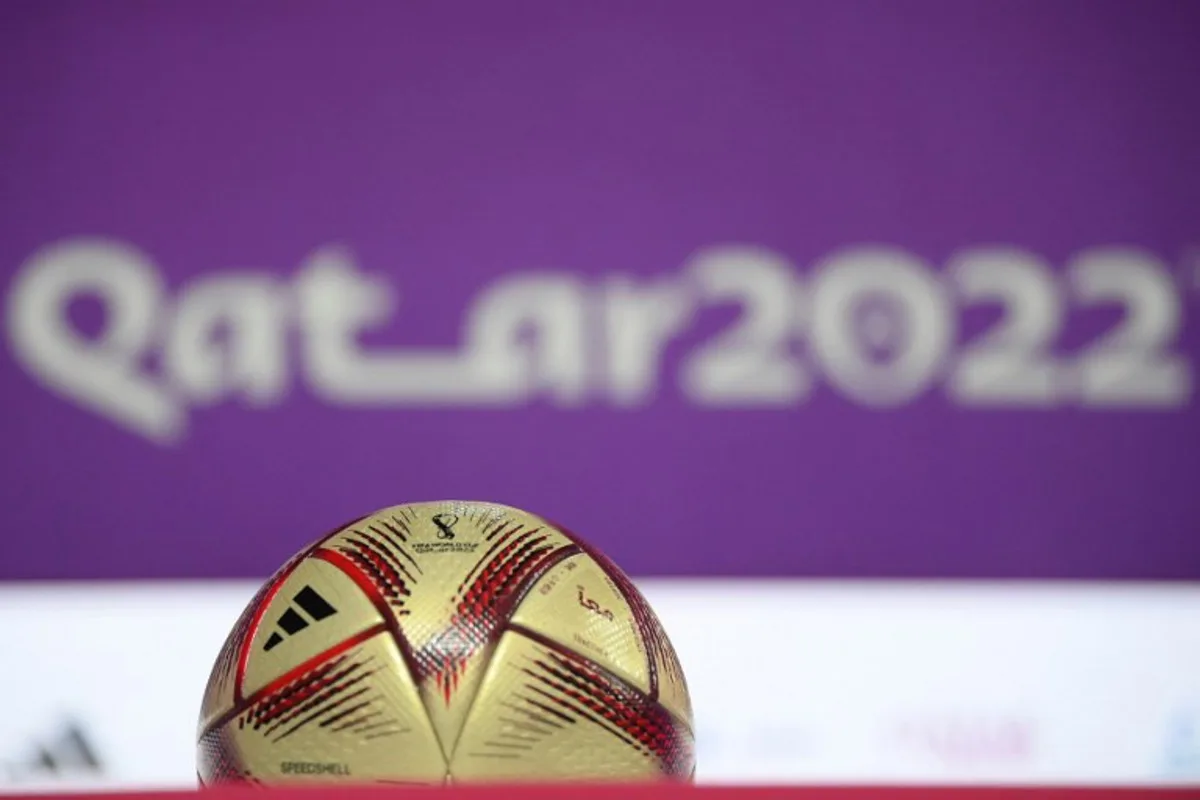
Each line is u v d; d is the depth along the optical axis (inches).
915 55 429.1
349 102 426.9
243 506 417.7
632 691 133.1
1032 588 402.3
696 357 427.2
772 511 424.8
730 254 428.5
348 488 420.8
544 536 142.3
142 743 364.8
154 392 417.1
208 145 422.3
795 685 381.7
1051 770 375.9
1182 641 392.2
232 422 419.2
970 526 423.8
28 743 363.9
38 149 416.5
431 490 422.3
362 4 427.2
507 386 425.7
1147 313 426.9
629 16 430.0
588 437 425.7
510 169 429.7
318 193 425.1
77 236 417.4
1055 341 426.3
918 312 427.2
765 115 429.7
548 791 104.3
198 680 371.9
